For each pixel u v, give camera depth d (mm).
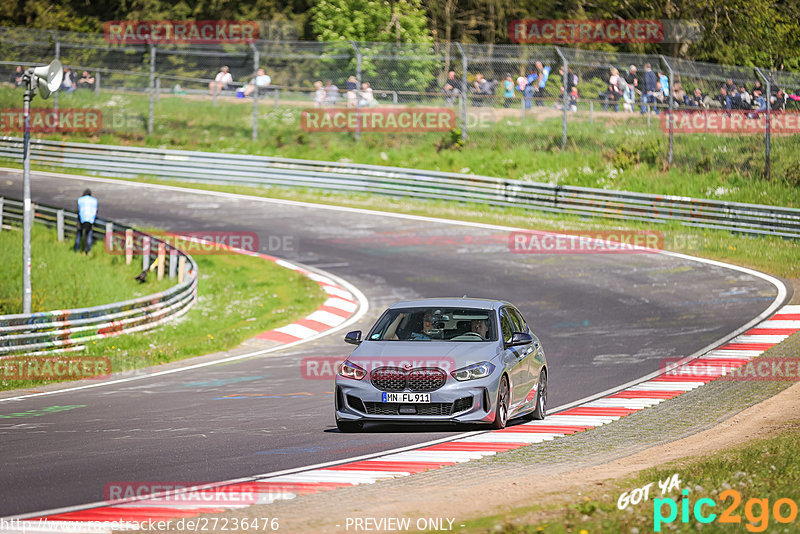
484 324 29891
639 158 98375
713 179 93812
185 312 60406
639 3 142125
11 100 119625
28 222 51344
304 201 94375
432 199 93250
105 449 26578
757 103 100688
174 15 142875
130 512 18984
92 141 113000
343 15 128875
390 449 26125
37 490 21266
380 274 69125
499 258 73250
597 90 110562
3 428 30500
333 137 109500
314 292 64688
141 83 133125
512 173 98312
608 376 41125
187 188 99500
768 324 52250
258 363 46312
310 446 26734
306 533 16938
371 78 121062
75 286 64312
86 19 146625
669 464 23078
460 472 22719
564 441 27266
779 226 77750
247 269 71750
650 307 58250
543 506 18516
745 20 134625
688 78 104000
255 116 108312
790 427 28359
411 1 132000
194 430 29797
